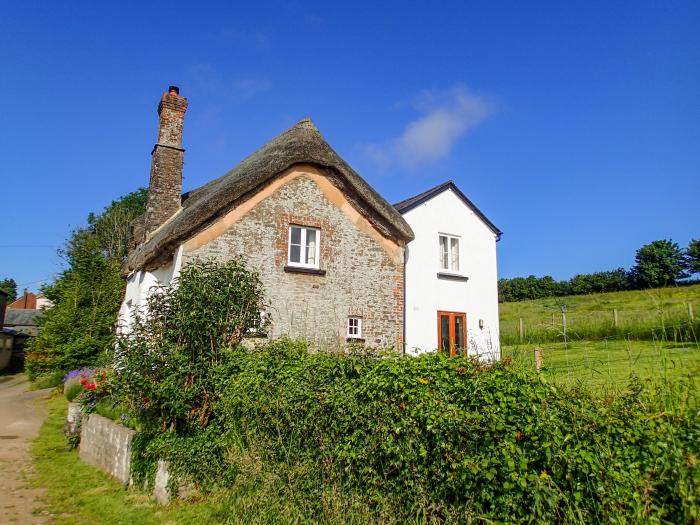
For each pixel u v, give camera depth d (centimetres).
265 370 589
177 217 1234
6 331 3969
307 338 1059
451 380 392
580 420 314
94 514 586
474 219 1620
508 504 320
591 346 956
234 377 645
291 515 480
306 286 1103
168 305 750
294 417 517
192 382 693
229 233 1046
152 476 653
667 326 492
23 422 1266
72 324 2045
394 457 405
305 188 1149
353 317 1148
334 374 500
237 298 767
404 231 1220
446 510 360
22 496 654
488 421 343
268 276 1065
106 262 2306
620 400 339
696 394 344
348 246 1174
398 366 426
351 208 1202
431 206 1541
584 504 298
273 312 1050
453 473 357
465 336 1498
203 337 719
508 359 402
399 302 1211
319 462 487
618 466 293
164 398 659
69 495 660
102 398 929
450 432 362
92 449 841
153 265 1161
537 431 318
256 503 516
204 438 650
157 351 685
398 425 402
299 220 1126
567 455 303
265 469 532
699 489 273
